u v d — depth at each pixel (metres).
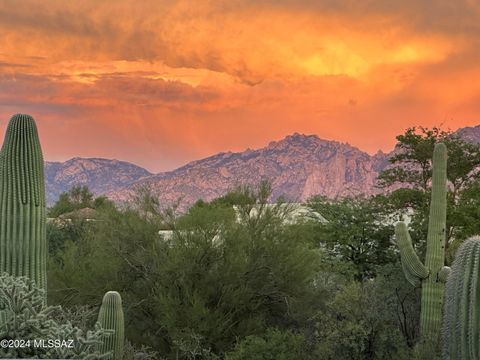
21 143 8.29
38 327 6.82
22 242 8.16
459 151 25.94
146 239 17.61
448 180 26.88
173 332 15.28
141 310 17.50
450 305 8.67
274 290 17.39
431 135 26.67
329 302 15.59
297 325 17.56
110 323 10.10
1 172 8.27
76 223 28.55
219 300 16.39
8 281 7.16
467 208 23.09
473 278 8.30
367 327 13.58
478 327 8.16
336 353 13.59
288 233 17.88
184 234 16.89
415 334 17.12
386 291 16.84
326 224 24.78
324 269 20.09
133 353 12.27
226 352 15.34
